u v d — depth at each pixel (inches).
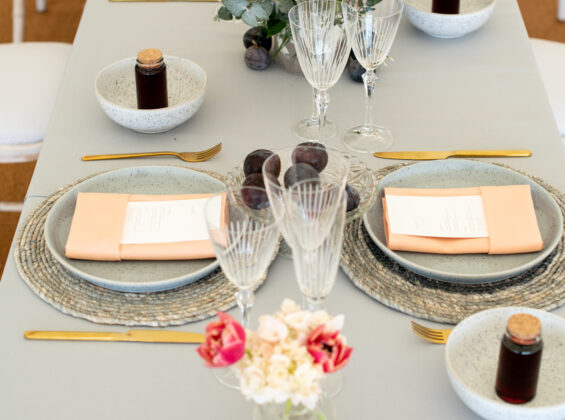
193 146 53.2
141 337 38.6
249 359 28.9
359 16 47.6
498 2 70.2
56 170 50.8
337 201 32.1
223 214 32.9
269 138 54.0
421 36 65.4
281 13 55.6
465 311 39.5
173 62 58.2
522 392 33.4
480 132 54.4
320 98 52.2
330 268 33.3
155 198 45.4
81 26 67.3
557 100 72.7
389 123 55.4
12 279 42.2
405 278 41.8
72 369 37.3
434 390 36.3
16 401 35.9
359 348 38.3
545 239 43.9
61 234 44.4
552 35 124.5
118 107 52.0
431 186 48.0
